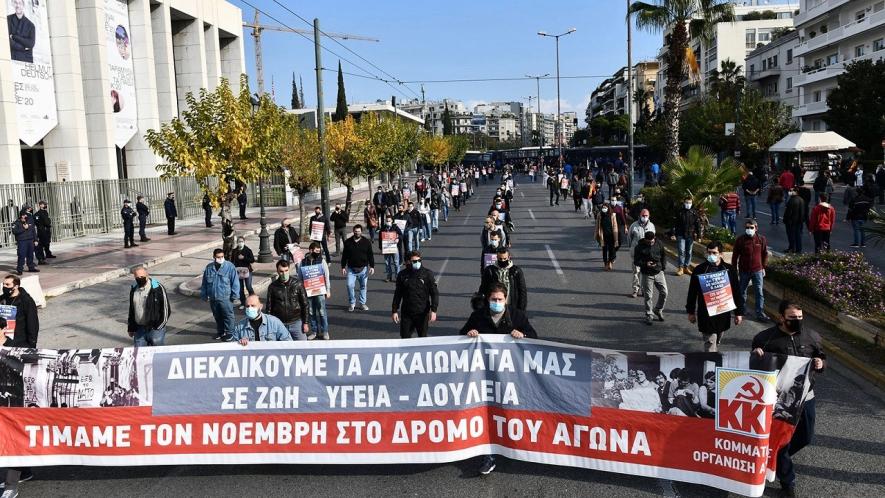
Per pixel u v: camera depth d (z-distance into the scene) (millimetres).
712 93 61312
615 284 15320
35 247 20203
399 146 41781
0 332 7082
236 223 33000
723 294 8734
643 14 27562
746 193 25688
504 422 6500
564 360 6355
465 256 20516
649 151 67375
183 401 6625
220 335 11883
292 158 25062
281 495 6125
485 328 6926
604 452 6242
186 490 6312
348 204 32719
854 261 12500
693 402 5953
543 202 40031
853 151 43031
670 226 21484
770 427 5719
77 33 30609
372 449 6562
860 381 8570
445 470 6602
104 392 6637
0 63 25609
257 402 6598
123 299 15734
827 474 6199
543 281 15922
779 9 86188
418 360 6551
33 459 6625
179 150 15766
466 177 48125
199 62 43344
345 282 17172
